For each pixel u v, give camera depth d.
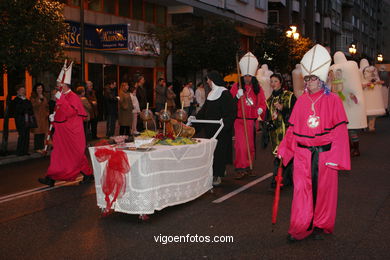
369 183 8.11
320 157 4.91
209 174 7.17
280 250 4.79
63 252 4.75
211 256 4.63
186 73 27.31
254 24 32.31
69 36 17.94
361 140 14.45
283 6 41.09
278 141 7.63
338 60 11.95
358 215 6.11
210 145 7.03
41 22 11.16
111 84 15.48
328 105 4.88
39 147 12.09
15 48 10.79
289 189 7.71
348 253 4.71
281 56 28.42
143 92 16.80
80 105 7.95
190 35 20.41
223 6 27.59
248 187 7.82
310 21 47.91
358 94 11.53
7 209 6.49
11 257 4.63
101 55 20.48
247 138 8.41
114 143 6.17
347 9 65.06
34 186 8.08
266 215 6.09
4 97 17.06
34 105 11.93
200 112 7.93
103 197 5.95
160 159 5.80
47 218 6.02
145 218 5.83
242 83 8.62
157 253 4.71
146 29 21.39
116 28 18.98
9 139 14.73
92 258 4.57
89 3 19.66
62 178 7.97
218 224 5.70
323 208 5.02
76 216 6.10
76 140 7.93
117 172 5.68
